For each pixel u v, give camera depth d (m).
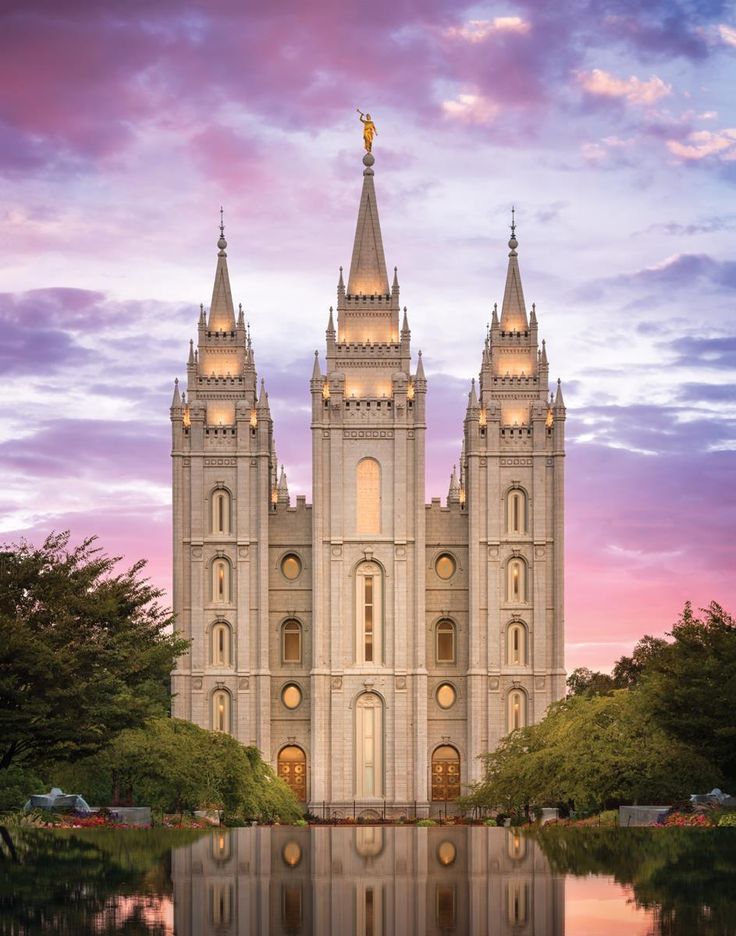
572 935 38.12
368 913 41.97
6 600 70.88
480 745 146.25
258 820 114.25
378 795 145.50
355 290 151.75
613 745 87.44
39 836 64.38
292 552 150.00
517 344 151.88
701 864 52.06
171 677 146.25
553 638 148.00
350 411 148.75
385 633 147.00
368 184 154.12
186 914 41.75
